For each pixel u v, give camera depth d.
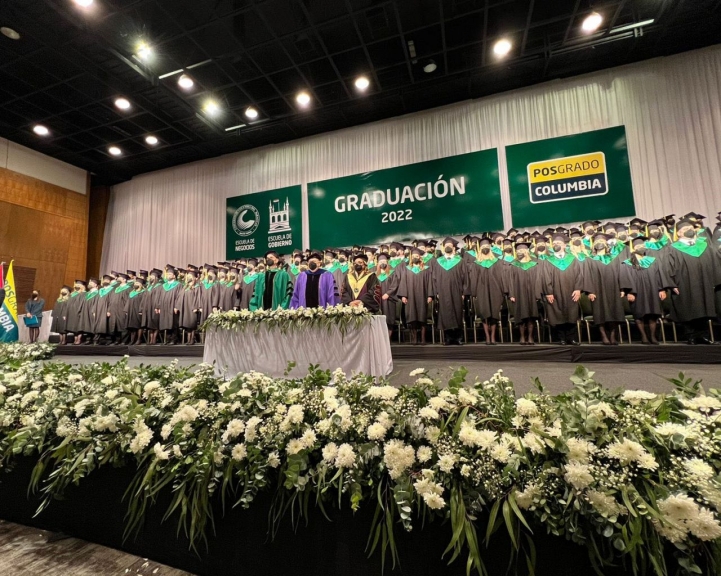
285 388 1.37
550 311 4.88
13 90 6.75
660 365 3.68
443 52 5.96
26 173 8.62
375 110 7.49
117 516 1.34
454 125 7.11
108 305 7.47
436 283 5.42
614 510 0.78
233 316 3.44
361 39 5.68
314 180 8.07
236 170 8.87
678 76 5.88
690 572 0.76
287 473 1.04
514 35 5.64
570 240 5.02
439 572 0.95
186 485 1.20
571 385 2.79
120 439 1.31
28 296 8.55
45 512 1.48
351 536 1.05
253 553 1.15
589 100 6.30
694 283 4.19
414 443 1.06
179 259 9.09
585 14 5.27
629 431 0.91
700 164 5.55
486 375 3.18
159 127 7.96
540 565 0.89
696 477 0.79
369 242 7.41
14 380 1.75
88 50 5.90
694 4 5.07
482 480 0.93
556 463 0.91
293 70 6.35
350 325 3.11
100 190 10.38
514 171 6.55
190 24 5.37
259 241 8.34
